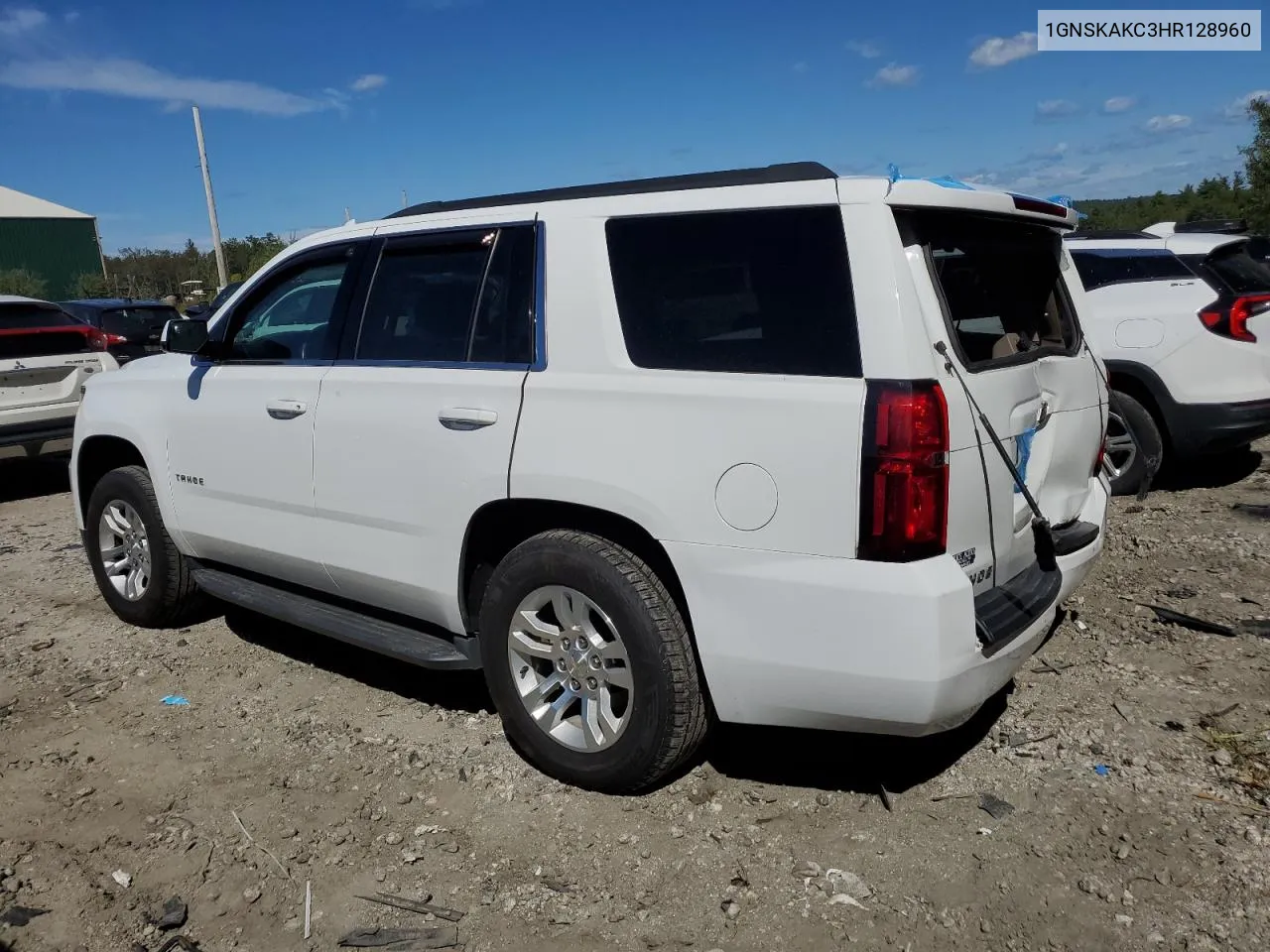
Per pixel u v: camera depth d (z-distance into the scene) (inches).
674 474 119.9
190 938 110.8
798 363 114.3
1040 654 173.6
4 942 110.3
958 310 122.3
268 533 170.9
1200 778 132.5
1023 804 128.8
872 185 112.3
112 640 201.2
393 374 149.3
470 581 146.1
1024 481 131.9
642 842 124.3
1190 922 106.3
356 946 108.7
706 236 122.3
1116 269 273.1
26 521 320.8
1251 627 179.8
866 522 108.7
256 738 156.2
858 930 107.5
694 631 121.3
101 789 142.0
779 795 133.4
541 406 131.3
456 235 147.1
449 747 150.8
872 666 110.2
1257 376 255.6
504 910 113.3
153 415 191.2
